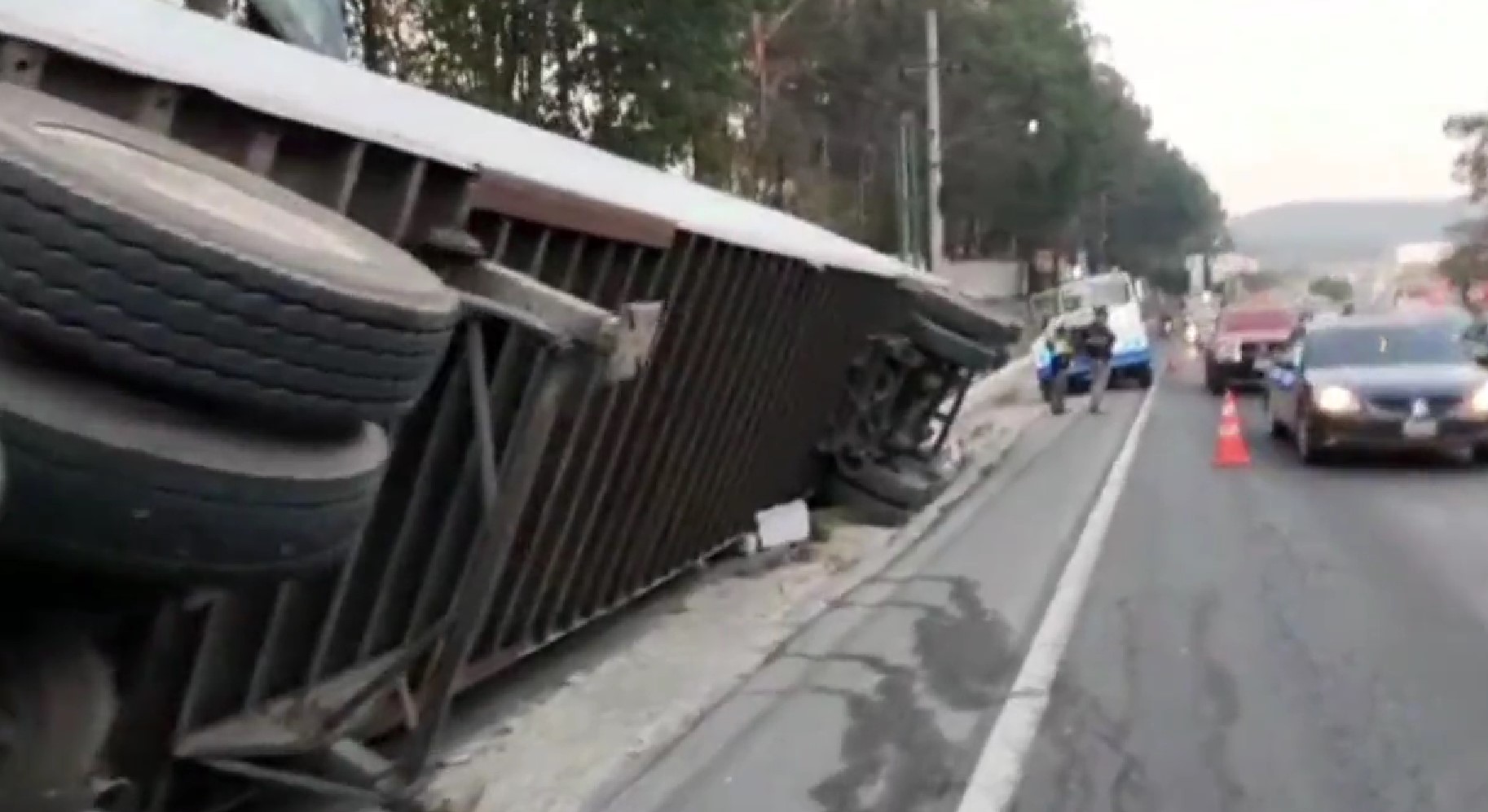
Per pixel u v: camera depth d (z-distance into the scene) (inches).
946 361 671.8
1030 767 277.9
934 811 254.7
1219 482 717.3
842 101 2655.0
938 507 645.9
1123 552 519.5
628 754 285.7
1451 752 282.7
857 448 613.9
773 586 472.4
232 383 137.6
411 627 247.9
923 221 2667.3
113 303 129.9
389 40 965.8
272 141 192.5
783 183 1862.7
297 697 220.2
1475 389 743.7
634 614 428.8
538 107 994.7
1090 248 4749.0
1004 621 409.4
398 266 161.5
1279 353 980.6
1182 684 337.4
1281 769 275.0
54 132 139.6
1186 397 1392.7
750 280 405.1
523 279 218.8
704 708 323.9
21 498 129.0
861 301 583.5
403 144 211.0
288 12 492.7
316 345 141.6
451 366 227.9
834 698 331.9
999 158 3021.7
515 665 362.9
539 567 314.2
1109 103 4040.4
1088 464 816.3
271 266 137.2
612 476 348.8
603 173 356.5
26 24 165.3
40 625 141.9
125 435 131.5
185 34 228.5
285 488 143.0
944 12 2765.7
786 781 273.3
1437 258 3754.9
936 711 319.0
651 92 1008.9
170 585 141.4
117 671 180.4
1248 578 464.8
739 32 1057.5
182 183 146.8
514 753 287.0
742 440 459.5
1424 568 474.0
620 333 216.5
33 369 129.3
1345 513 602.9
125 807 194.1
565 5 989.2
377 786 217.3
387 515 231.5
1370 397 747.4
